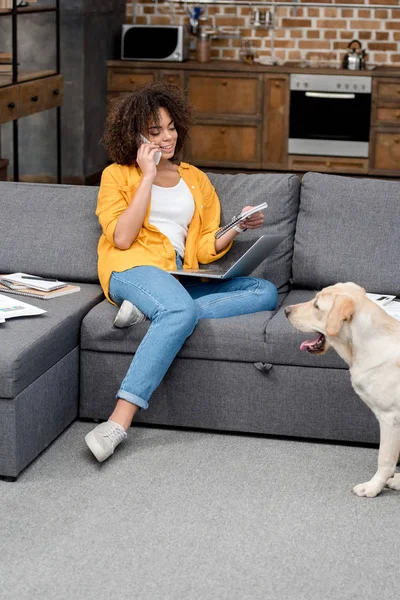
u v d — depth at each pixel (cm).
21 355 263
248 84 724
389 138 715
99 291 332
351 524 247
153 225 323
